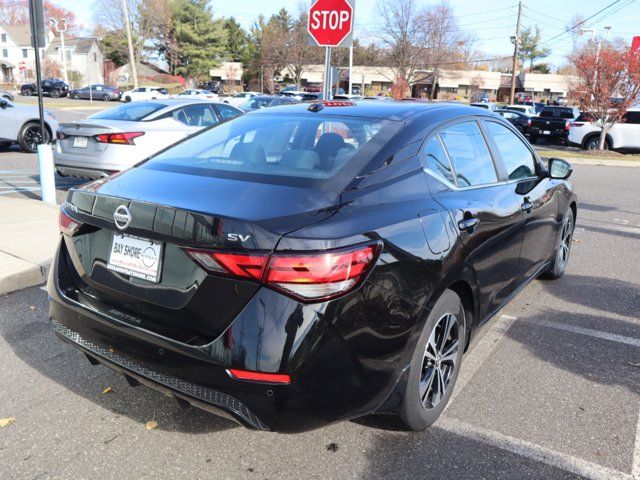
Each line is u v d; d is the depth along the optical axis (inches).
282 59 2285.9
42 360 140.6
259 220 86.0
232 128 132.5
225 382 86.3
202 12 2886.3
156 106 329.1
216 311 87.4
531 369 141.6
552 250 188.9
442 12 1766.7
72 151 305.3
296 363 84.0
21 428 112.7
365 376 91.8
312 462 104.3
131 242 97.8
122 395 126.0
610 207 378.0
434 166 119.4
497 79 2726.4
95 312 101.3
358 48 2218.3
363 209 96.7
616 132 776.3
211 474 100.7
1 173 413.4
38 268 191.2
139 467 102.2
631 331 166.9
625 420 119.9
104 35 3122.5
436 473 102.0
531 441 111.8
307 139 116.7
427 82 2266.2
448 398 118.6
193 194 97.2
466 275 115.9
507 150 155.6
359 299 88.7
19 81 3122.5
